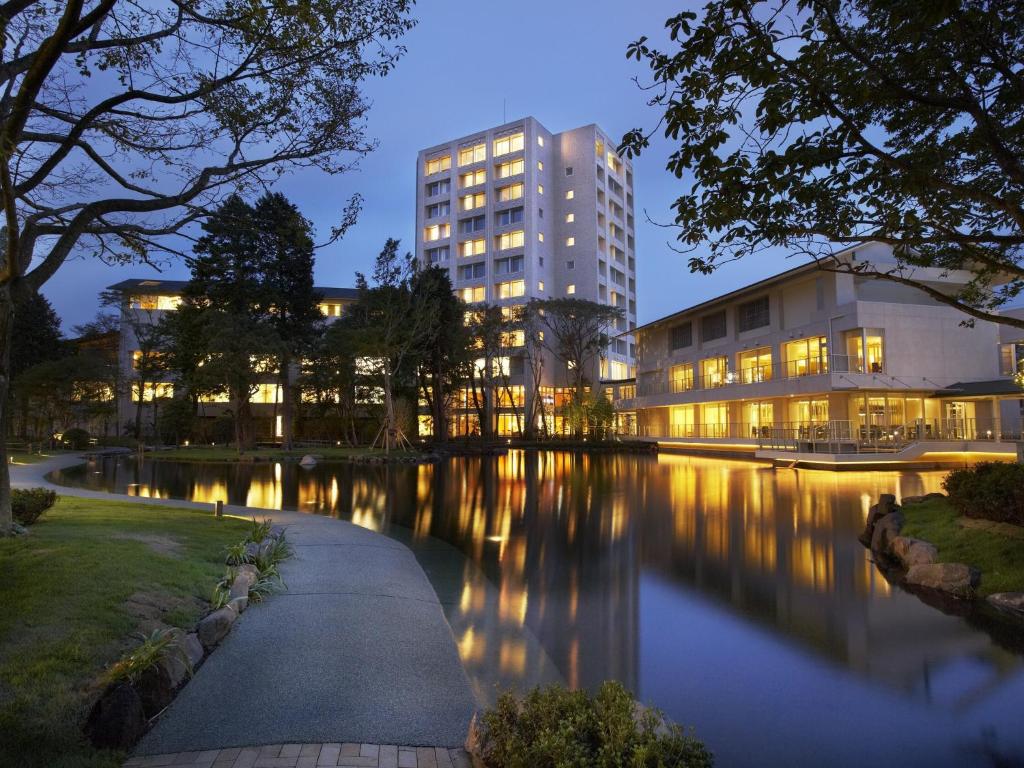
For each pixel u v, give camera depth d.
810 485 21.12
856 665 5.80
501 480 25.08
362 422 55.19
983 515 9.49
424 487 22.33
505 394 68.44
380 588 7.72
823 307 32.31
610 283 75.81
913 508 11.51
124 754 3.62
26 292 7.63
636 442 49.28
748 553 10.72
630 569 9.62
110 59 7.49
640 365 55.97
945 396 29.88
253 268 41.22
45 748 3.45
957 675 5.55
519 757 3.05
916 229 6.66
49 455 39.88
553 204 74.00
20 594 5.35
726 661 5.91
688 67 5.58
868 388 29.39
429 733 4.09
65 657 4.36
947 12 4.57
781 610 7.49
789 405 35.91
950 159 7.14
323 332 50.06
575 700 3.41
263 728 4.05
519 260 69.69
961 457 26.45
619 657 5.99
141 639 4.94
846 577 9.03
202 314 39.34
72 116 7.47
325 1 7.16
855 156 5.67
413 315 41.75
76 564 6.35
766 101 5.54
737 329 40.97
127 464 34.62
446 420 57.94
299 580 7.88
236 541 9.12
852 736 4.52
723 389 40.09
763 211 6.09
